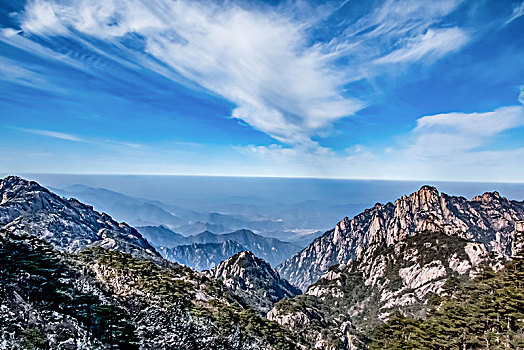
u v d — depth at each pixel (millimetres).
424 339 66188
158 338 49656
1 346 28672
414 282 140375
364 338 115188
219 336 62188
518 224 113000
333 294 171250
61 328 35750
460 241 140250
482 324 64375
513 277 73312
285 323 121688
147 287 64938
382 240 193250
